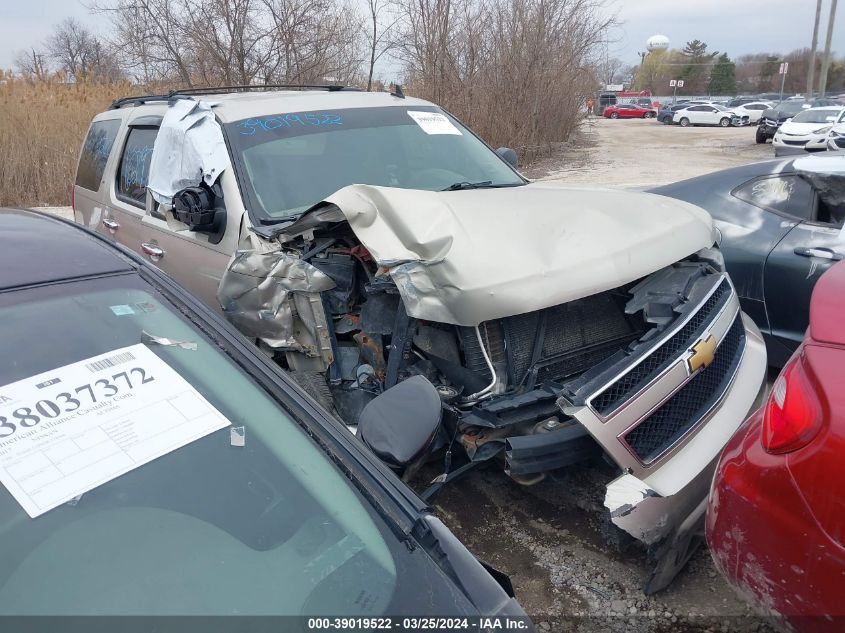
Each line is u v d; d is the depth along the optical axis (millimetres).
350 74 16094
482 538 3049
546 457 2584
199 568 1306
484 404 2699
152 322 1751
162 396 1557
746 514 2084
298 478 1506
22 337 1595
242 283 3211
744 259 4480
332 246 3254
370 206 2887
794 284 4230
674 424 2715
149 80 14461
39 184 14312
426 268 2676
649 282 3178
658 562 2613
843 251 4027
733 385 3029
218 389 1633
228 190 3664
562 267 2719
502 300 2572
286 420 1625
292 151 3959
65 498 1323
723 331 3002
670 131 38500
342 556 1382
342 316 3189
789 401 2043
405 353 2893
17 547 1248
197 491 1415
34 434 1396
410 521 1472
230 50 13781
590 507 3182
